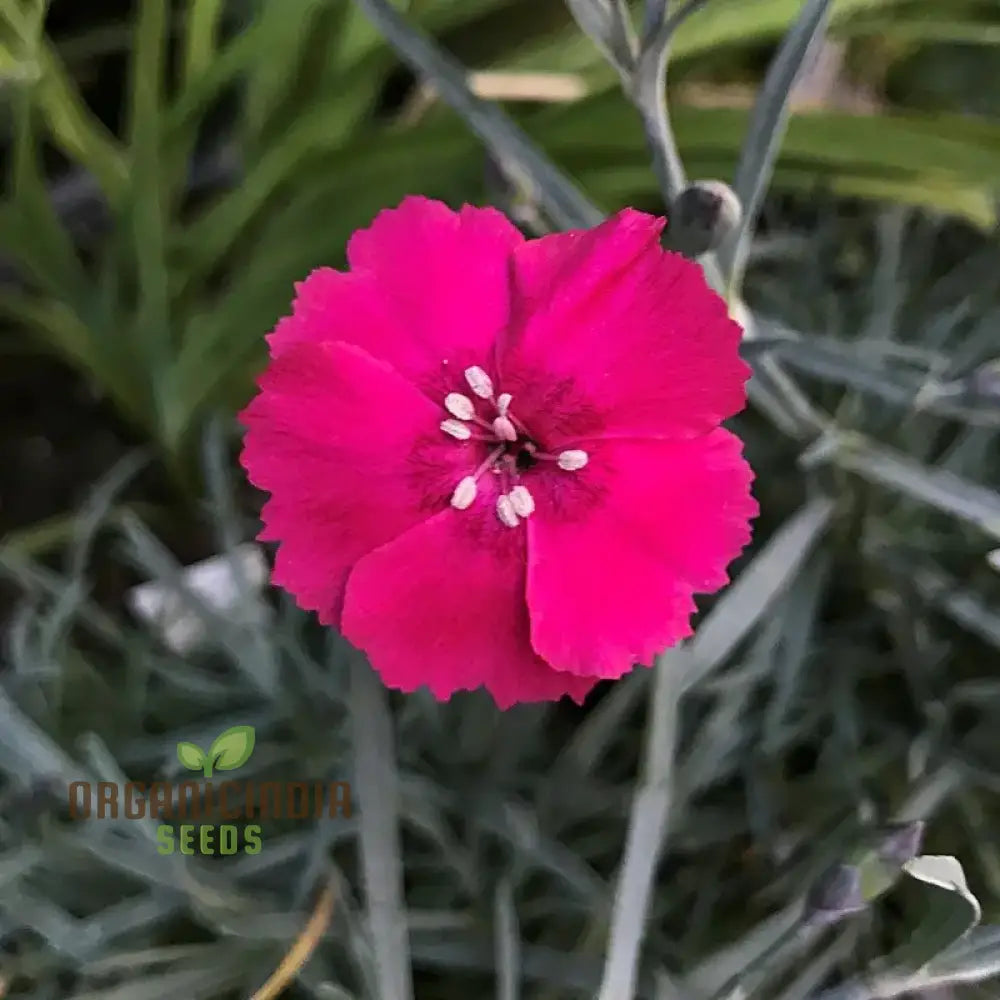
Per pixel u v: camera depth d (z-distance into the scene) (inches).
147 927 4.4
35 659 4.7
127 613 5.5
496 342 3.1
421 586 3.1
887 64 6.0
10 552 4.8
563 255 3.0
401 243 3.1
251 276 5.0
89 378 5.9
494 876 4.5
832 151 4.5
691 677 3.7
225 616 4.5
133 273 5.5
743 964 3.7
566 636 3.0
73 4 6.1
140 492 5.8
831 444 4.2
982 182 4.5
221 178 5.9
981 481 4.9
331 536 3.1
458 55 5.2
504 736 4.6
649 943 4.4
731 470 3.1
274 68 4.9
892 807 4.5
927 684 4.7
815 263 5.4
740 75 5.7
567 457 3.1
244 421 3.0
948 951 3.2
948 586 4.7
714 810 4.7
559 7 5.1
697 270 2.9
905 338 5.3
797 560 4.1
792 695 4.7
